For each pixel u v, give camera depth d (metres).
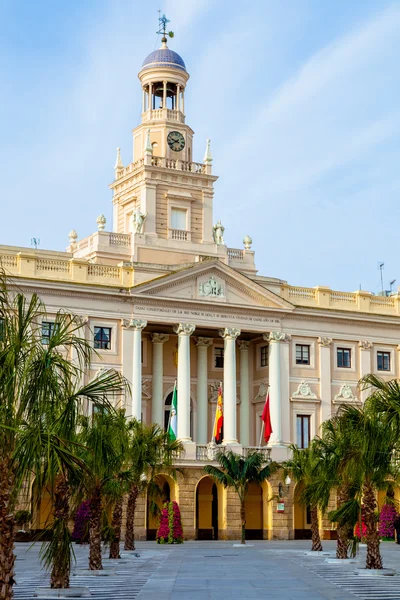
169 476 68.94
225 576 37.41
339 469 39.12
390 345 82.38
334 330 79.69
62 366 23.11
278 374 76.06
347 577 37.09
